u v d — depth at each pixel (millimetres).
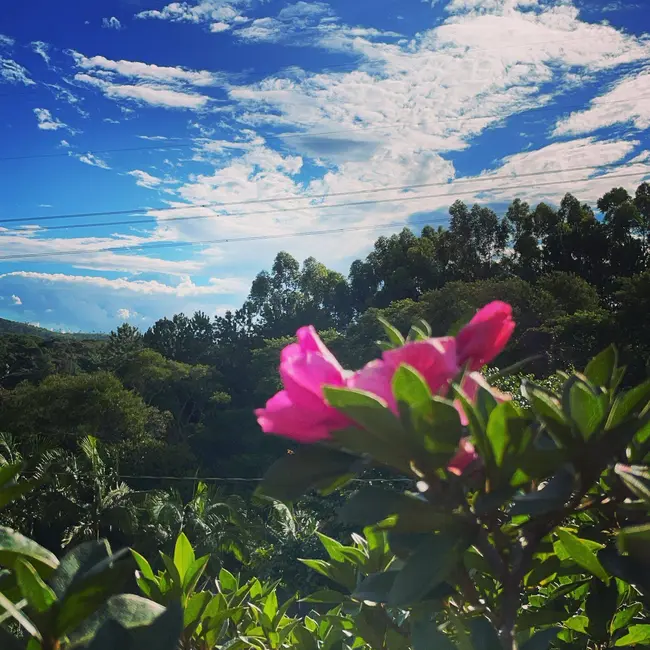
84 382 31672
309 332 715
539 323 29281
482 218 55500
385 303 51469
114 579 654
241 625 1272
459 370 668
